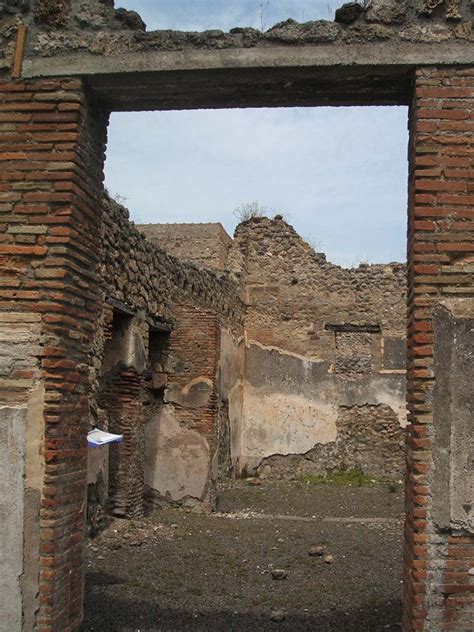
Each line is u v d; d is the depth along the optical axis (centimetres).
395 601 567
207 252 1816
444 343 393
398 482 1380
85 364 458
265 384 1498
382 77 434
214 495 1007
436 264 398
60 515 413
